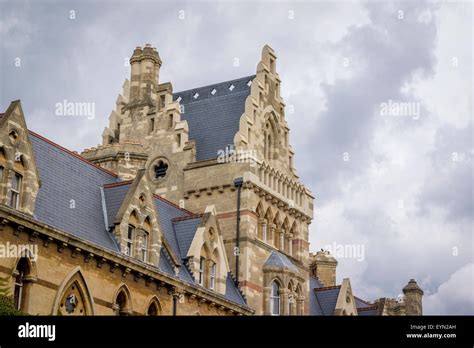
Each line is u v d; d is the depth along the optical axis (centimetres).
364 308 8750
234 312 6038
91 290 4834
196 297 5675
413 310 8931
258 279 6538
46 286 4559
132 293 5138
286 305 6606
